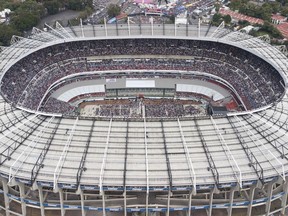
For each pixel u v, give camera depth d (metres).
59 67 173.88
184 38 176.50
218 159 92.00
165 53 183.62
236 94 163.62
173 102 176.62
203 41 183.38
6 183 94.00
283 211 101.44
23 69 162.12
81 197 89.62
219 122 104.94
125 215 91.38
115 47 184.38
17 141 97.12
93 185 85.56
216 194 98.50
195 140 97.38
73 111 159.50
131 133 99.25
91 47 182.75
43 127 102.06
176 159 91.56
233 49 178.12
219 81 174.50
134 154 92.62
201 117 106.38
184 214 98.69
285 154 94.62
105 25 186.12
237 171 89.00
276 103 119.81
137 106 170.75
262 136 100.19
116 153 92.81
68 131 100.00
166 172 88.25
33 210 98.94
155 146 95.06
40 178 86.56
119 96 181.00
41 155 92.00
